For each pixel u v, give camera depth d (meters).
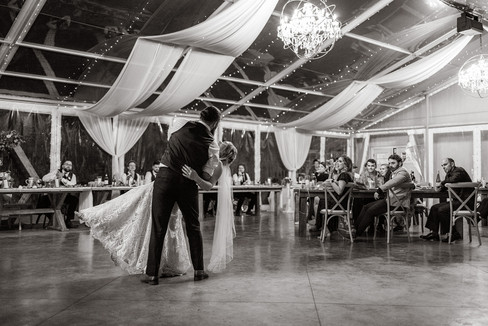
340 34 6.81
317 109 10.96
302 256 4.64
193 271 3.89
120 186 8.51
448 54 9.28
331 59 8.80
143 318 2.54
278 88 9.98
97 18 6.29
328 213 5.79
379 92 10.73
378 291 3.16
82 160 9.58
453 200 6.04
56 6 5.90
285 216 9.95
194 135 3.47
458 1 7.41
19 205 8.10
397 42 8.59
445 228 5.88
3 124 8.64
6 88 8.31
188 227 3.53
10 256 4.64
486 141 11.23
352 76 9.74
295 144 12.73
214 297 3.00
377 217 6.35
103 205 3.71
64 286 3.31
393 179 5.78
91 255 4.70
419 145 12.55
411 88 11.73
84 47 7.08
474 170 11.39
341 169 6.30
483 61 8.89
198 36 6.79
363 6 7.13
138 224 3.64
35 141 8.98
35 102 8.98
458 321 2.48
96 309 2.72
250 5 6.35
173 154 3.44
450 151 11.91
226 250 3.85
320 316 2.58
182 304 2.83
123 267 3.67
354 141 14.11
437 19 7.99
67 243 5.61
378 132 13.50
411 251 5.00
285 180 11.62
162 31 6.80
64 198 7.25
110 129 9.88
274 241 5.78
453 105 11.86
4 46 6.77
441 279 3.55
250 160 12.05
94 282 3.45
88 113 9.60
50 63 7.52
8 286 3.32
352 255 4.71
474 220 5.63
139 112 9.57
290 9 6.96
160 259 3.43
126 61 7.57
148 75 7.75
